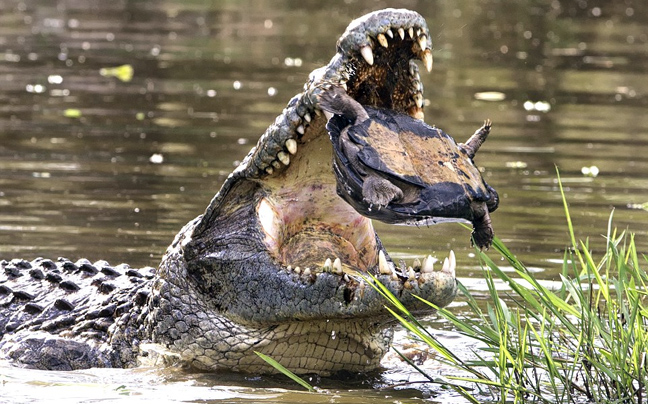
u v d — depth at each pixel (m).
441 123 37.56
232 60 52.44
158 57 52.81
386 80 13.62
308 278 13.63
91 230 22.80
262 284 14.05
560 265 20.55
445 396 13.52
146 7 76.19
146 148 32.19
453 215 12.47
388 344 15.22
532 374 14.05
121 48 55.75
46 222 23.34
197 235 14.66
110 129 35.16
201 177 28.23
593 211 25.27
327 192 14.88
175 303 14.88
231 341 14.48
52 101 40.25
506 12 77.00
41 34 59.97
